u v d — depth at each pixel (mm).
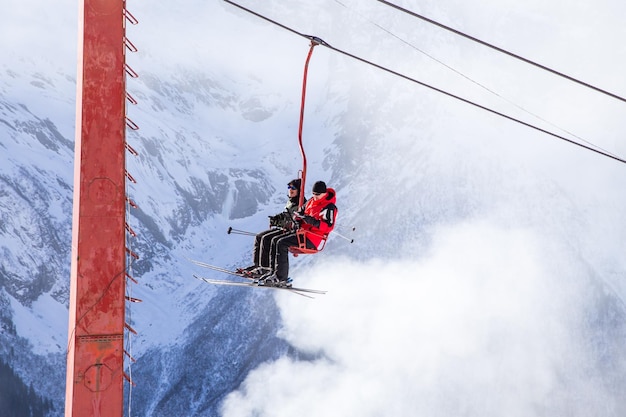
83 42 7590
